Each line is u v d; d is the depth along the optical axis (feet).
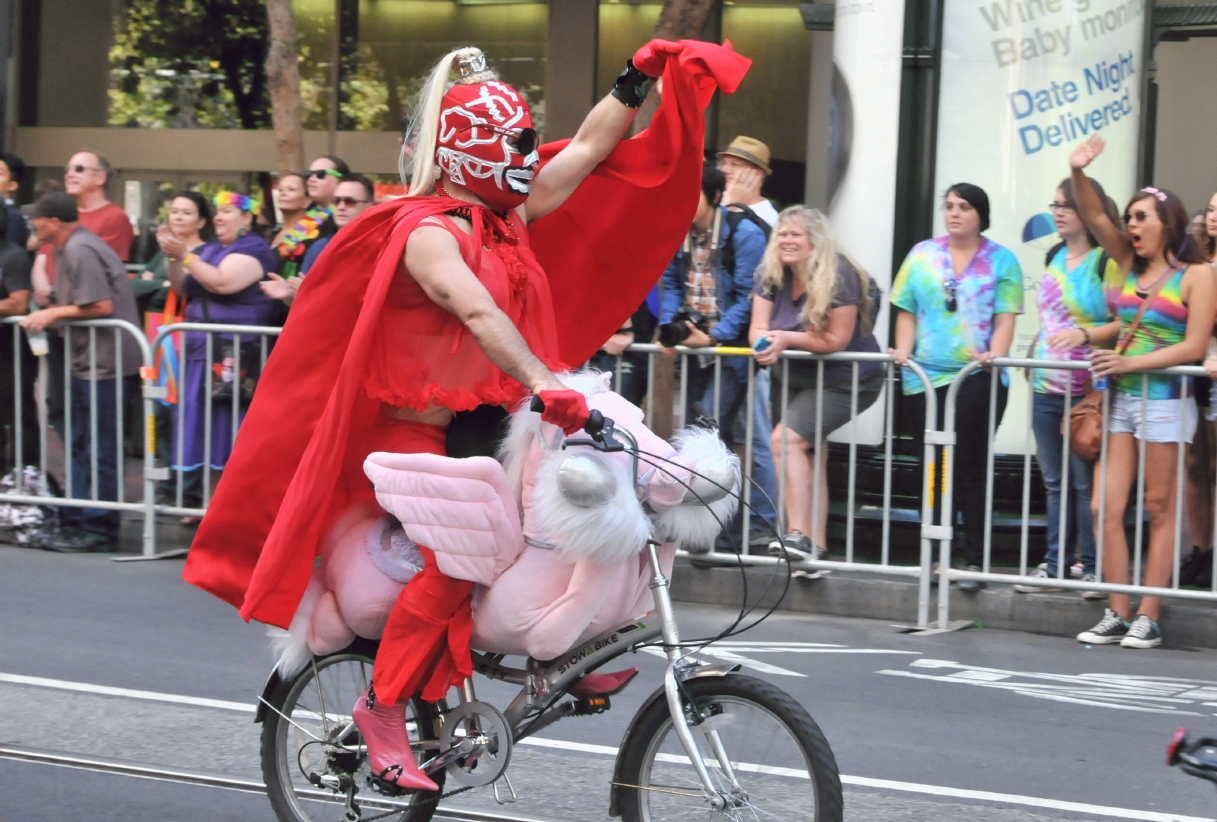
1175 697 23.13
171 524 33.94
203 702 21.67
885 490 28.40
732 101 54.90
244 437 14.94
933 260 29.27
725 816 14.02
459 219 14.33
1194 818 17.33
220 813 17.13
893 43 33.01
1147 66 34.78
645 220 16.51
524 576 13.71
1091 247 28.84
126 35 64.59
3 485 34.40
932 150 33.06
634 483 13.53
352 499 14.88
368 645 15.14
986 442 27.94
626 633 14.23
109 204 40.32
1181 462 26.35
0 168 38.55
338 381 13.99
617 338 29.50
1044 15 32.71
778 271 28.78
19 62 64.69
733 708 13.99
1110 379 26.78
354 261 14.48
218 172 64.49
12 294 33.81
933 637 27.32
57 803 17.33
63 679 22.80
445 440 14.87
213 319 33.40
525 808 17.31
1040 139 32.89
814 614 29.25
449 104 14.49
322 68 63.52
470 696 14.78
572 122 60.80
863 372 28.40
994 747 20.15
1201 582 26.78
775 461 29.12
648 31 60.03
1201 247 27.45
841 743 20.18
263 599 14.23
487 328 13.50
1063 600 27.91
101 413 33.27
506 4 61.36
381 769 14.51
